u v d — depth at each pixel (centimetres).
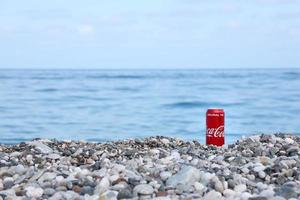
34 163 666
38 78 5719
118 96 3103
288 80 5144
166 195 479
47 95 3141
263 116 2197
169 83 4619
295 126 1894
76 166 656
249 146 766
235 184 521
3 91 3472
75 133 1661
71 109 2383
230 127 1836
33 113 2217
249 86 4162
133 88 3844
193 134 1653
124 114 2206
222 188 504
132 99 2911
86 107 2475
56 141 875
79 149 762
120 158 705
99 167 616
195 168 540
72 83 4506
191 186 509
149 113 2252
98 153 736
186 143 864
